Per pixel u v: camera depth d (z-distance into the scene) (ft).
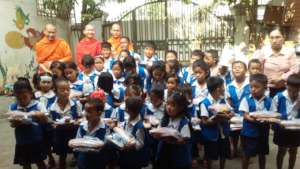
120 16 41.29
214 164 17.49
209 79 15.64
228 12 38.63
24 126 14.43
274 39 18.22
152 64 19.92
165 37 40.73
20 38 34.45
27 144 14.55
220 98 15.75
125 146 12.98
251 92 15.19
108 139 13.17
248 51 34.71
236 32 37.29
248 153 14.98
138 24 41.19
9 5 33.27
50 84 16.78
